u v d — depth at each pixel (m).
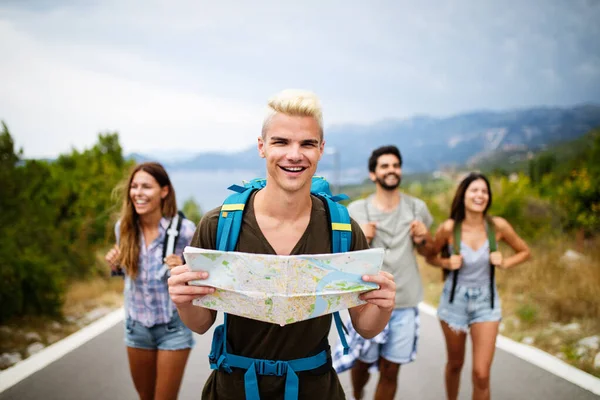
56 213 9.50
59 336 6.60
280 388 2.04
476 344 3.82
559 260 8.88
